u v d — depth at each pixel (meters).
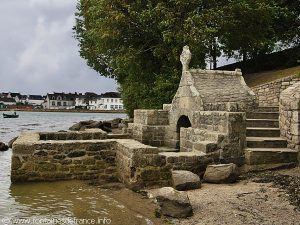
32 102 172.12
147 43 26.23
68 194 10.68
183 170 10.91
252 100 15.94
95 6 25.69
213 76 16.91
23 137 14.17
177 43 23.47
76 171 12.72
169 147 17.00
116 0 24.25
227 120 11.93
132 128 19.17
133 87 28.27
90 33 26.95
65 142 12.67
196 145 12.26
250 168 11.84
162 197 8.43
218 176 10.76
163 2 23.41
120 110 145.75
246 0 25.00
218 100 15.22
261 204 8.71
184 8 23.33
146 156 10.99
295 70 25.88
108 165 13.07
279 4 29.62
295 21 30.44
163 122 17.64
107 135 17.27
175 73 23.39
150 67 27.17
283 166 11.98
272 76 26.92
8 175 13.84
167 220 8.11
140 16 23.20
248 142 12.60
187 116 15.37
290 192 9.52
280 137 13.31
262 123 14.17
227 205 8.73
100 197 10.30
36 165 12.34
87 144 12.87
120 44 26.25
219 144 11.78
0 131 41.94
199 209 8.58
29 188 11.42
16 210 9.06
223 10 23.61
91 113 145.88
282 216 7.92
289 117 12.81
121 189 11.19
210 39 24.80
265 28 27.30
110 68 36.00
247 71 33.50
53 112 147.25
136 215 8.61
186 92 15.56
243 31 26.83
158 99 24.44
